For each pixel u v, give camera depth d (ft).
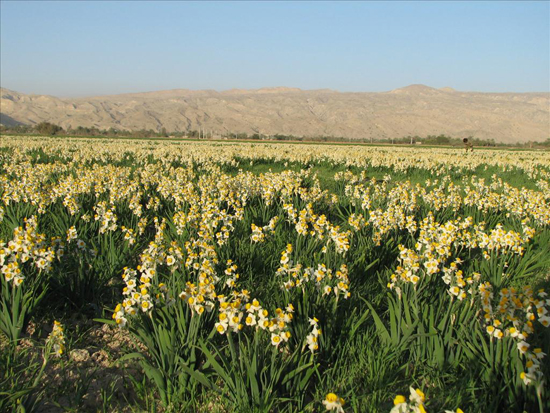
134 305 13.74
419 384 12.60
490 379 11.68
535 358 11.10
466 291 17.39
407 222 24.89
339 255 20.13
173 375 12.30
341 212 30.96
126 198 31.09
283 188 34.73
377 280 19.85
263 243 22.77
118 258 20.30
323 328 13.76
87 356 14.17
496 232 20.33
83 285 16.96
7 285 14.71
